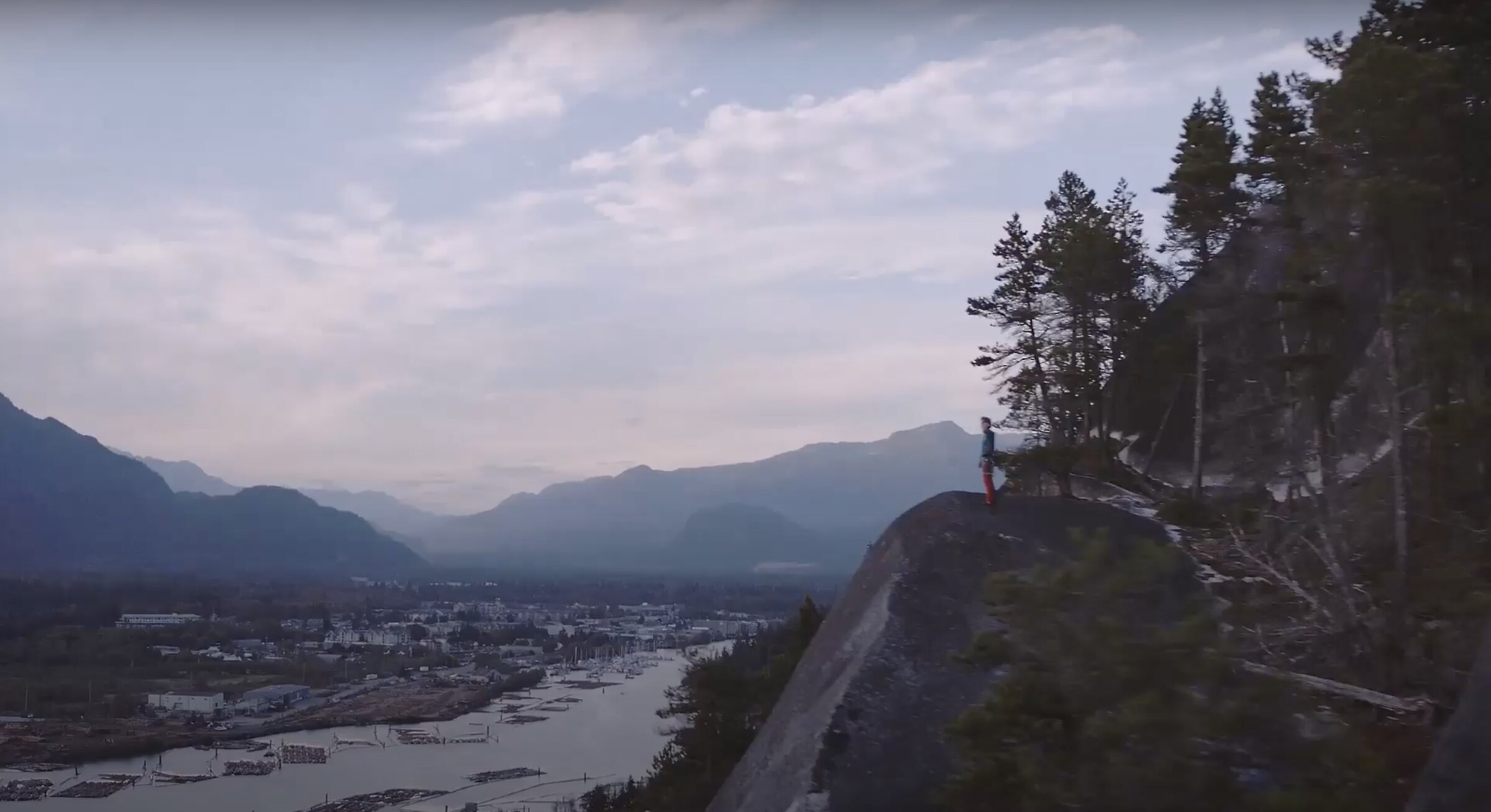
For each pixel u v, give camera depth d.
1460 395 15.75
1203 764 9.10
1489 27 19.36
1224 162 27.70
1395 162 16.88
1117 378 37.78
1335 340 20.16
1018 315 38.47
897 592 17.58
